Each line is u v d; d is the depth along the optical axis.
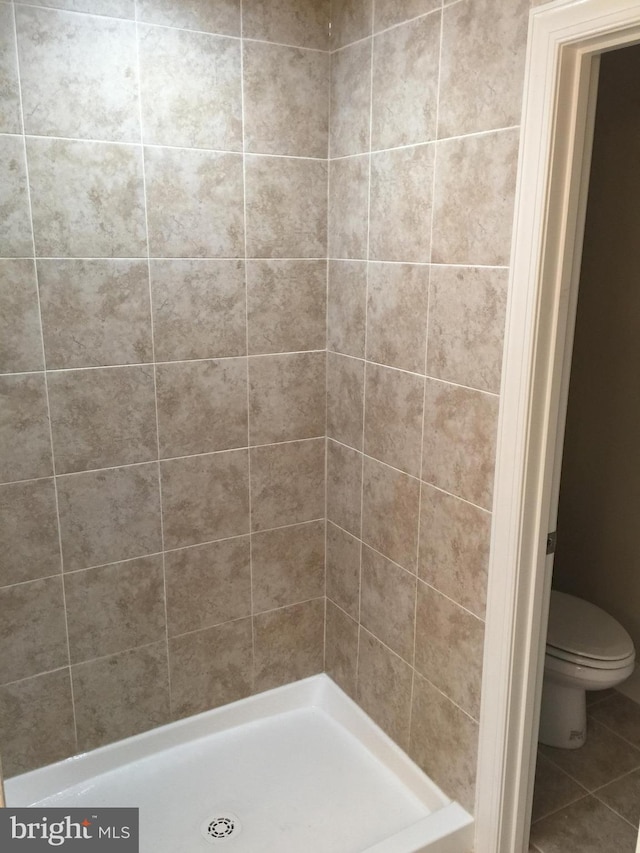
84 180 1.78
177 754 2.22
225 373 2.08
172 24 1.81
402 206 1.83
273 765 2.19
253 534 2.25
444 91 1.65
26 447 1.85
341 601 2.35
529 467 1.59
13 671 1.96
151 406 1.99
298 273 2.14
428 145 1.72
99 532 1.99
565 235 1.47
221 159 1.94
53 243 1.77
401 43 1.76
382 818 1.99
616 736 2.40
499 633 1.71
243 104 1.94
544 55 1.38
